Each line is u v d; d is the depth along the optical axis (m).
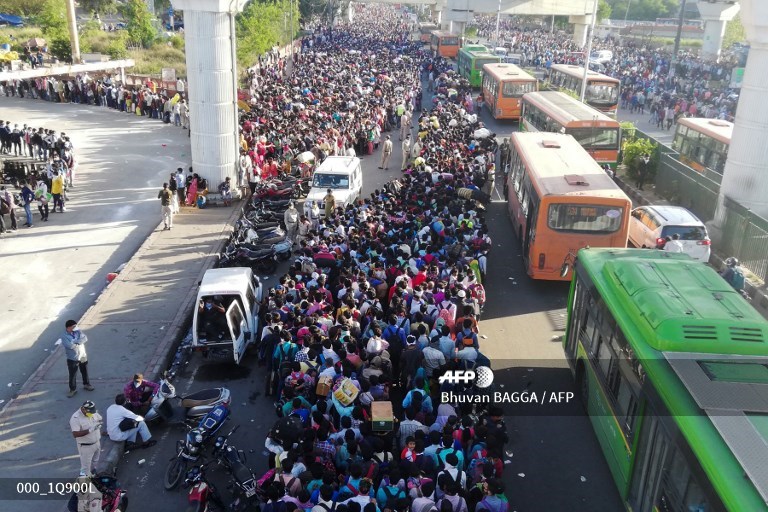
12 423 11.77
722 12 61.25
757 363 8.80
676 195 26.73
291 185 25.34
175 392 13.04
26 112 41.50
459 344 12.00
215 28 23.09
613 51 75.81
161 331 15.15
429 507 8.15
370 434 10.08
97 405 12.33
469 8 70.12
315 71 50.41
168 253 19.91
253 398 13.08
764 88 19.80
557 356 15.02
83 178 28.42
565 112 30.33
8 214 23.56
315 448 9.44
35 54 53.34
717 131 28.09
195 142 24.48
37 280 18.45
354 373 11.16
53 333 15.57
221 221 22.91
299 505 8.47
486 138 30.91
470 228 17.75
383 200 20.19
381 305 14.84
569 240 17.67
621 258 12.73
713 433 7.48
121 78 49.09
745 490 6.62
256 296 15.83
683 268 11.38
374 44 78.12
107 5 79.56
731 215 20.86
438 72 58.53
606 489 10.76
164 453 11.45
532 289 18.70
